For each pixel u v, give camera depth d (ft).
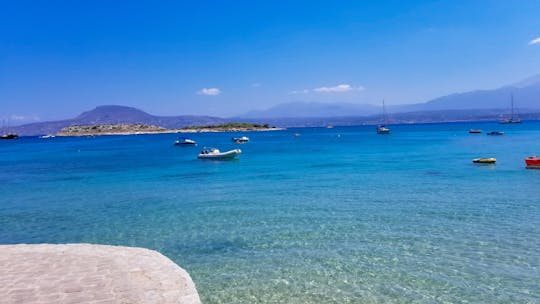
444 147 225.35
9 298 26.40
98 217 69.92
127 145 366.63
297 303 34.81
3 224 66.59
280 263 44.37
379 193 84.94
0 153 290.15
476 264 42.39
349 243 50.65
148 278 30.07
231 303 35.09
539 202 71.77
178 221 65.00
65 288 28.14
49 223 66.59
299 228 58.18
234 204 77.20
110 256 35.32
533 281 38.01
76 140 546.67
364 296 35.94
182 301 26.00
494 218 60.95
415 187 91.86
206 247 50.90
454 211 66.28
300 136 467.93
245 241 52.75
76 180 123.65
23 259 34.55
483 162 135.85
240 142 352.69
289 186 98.27
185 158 201.16
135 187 105.19
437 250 47.06
